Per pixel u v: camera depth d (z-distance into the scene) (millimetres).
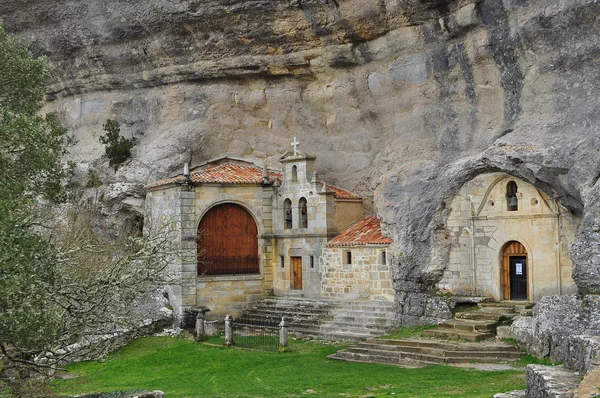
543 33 26312
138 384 25281
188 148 40062
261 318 35344
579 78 25594
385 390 21562
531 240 28250
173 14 38969
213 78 40625
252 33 37812
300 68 38094
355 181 36844
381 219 32719
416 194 31375
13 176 19703
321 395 21531
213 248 36719
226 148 40750
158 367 28219
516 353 24891
